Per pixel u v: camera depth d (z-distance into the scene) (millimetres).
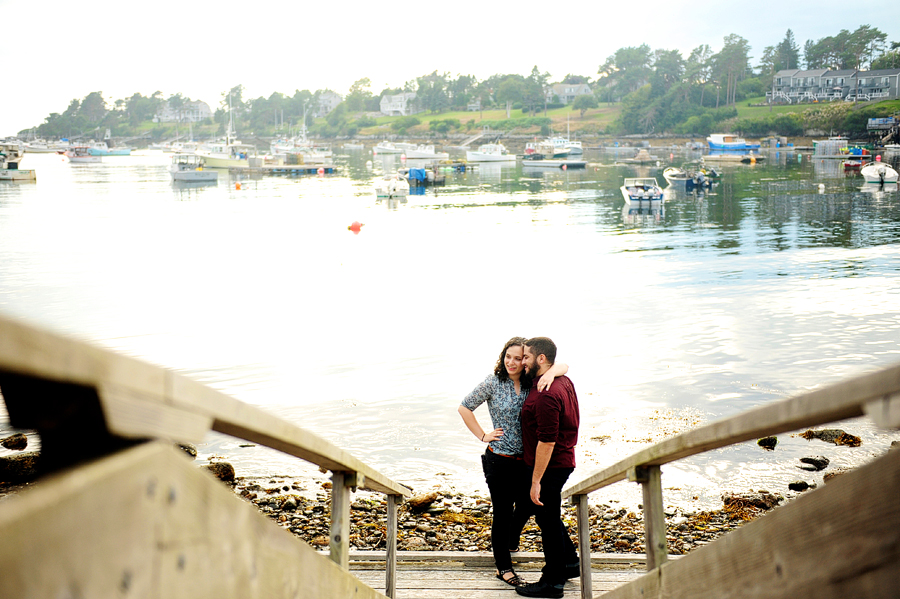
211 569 1056
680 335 16219
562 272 25375
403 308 19859
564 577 4723
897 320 16922
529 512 5203
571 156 124562
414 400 12234
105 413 816
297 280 24594
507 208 50750
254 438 1551
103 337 16750
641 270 25359
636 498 8477
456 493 8602
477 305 20062
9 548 609
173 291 22672
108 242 34781
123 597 799
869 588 943
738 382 12883
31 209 51281
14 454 8766
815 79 171750
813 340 15477
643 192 52344
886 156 100625
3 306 20281
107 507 772
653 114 173625
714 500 8320
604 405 11836
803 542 1103
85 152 147875
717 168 89188
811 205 46812
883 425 920
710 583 1453
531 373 4691
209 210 51188
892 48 192250
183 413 1027
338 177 88562
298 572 1483
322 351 15430
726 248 30109
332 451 2096
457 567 5324
